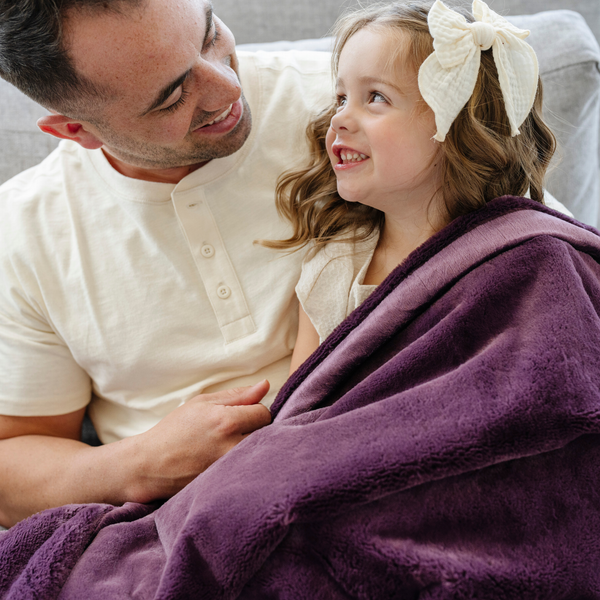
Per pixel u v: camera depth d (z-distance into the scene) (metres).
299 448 0.60
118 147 0.77
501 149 0.73
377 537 0.54
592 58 1.08
